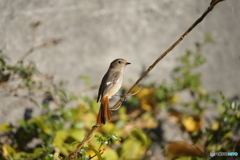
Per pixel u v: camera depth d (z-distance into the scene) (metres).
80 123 9.61
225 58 12.48
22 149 9.76
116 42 11.75
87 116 10.28
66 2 11.77
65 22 11.49
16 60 10.52
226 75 12.31
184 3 12.91
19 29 10.94
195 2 13.09
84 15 11.77
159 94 11.26
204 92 11.66
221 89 12.11
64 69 10.94
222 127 9.67
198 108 11.19
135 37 11.99
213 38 12.62
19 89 10.15
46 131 9.33
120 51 11.72
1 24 10.86
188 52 11.45
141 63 11.82
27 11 11.25
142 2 12.48
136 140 9.75
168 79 11.83
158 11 12.52
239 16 13.15
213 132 9.67
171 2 12.77
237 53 12.68
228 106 9.59
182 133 10.98
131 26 12.08
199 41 12.47
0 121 9.98
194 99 11.44
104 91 8.20
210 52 12.39
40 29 11.12
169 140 10.87
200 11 12.98
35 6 11.40
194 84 11.31
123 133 10.37
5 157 8.70
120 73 8.55
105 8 12.05
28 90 10.19
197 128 10.96
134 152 9.62
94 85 11.10
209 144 9.66
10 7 11.20
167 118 11.14
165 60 11.99
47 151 8.66
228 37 12.79
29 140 9.70
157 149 10.59
